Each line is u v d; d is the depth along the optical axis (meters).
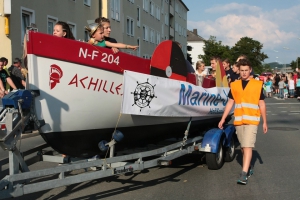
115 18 29.06
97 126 5.50
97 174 4.79
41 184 4.21
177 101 6.23
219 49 62.91
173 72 6.39
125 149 6.45
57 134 5.06
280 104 25.36
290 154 8.33
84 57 4.99
